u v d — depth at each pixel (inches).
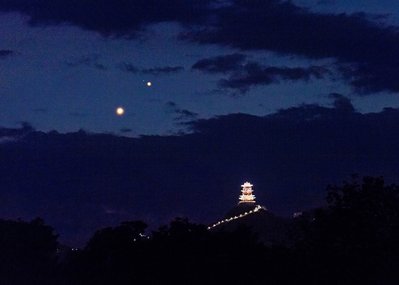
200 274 1277.1
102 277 1344.7
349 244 1279.5
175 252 1293.1
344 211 1296.8
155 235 1326.3
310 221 1336.1
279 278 1262.3
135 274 1312.7
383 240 1280.8
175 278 1289.4
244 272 1266.0
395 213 1307.8
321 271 1261.1
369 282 1262.3
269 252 1288.1
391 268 1261.1
